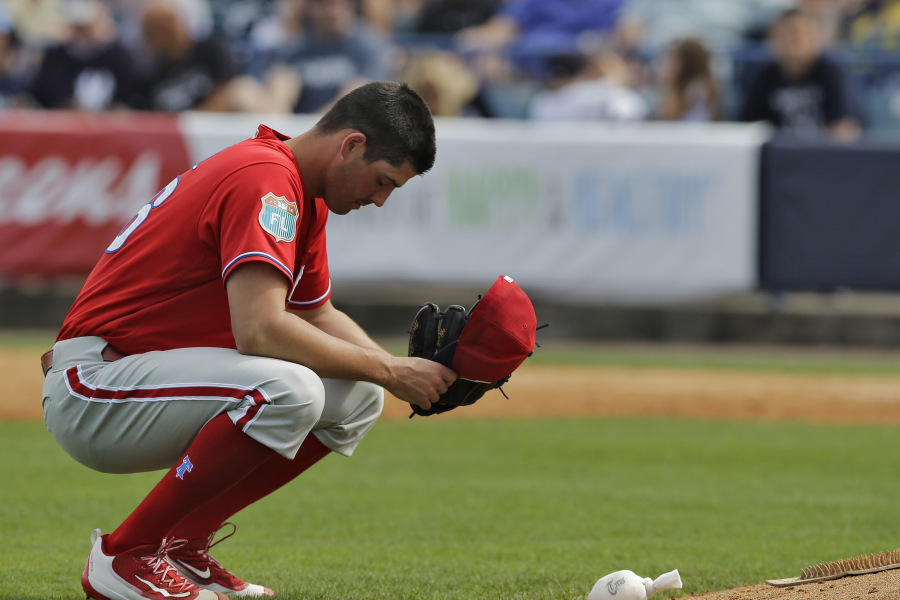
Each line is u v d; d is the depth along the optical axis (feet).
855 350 126.31
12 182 118.93
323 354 30.19
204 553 34.32
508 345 31.50
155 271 31.12
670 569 40.88
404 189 120.37
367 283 120.78
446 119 130.31
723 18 153.79
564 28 148.97
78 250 119.75
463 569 40.81
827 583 32.53
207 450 29.71
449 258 121.08
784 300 128.06
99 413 30.60
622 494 58.85
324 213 34.63
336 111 31.40
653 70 141.49
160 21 131.54
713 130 121.90
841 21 154.30
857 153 118.32
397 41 148.46
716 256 120.06
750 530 49.52
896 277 119.24
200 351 30.50
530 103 140.15
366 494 58.39
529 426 85.25
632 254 120.88
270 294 29.68
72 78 134.21
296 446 30.32
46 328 125.70
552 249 121.19
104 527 48.42
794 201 119.03
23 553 42.65
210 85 132.87
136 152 119.03
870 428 85.25
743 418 89.51
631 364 111.55
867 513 53.93
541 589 36.83
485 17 152.66
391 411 92.02
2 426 79.71
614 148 120.37
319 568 40.88
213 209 30.32
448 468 67.05
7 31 143.43
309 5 136.46
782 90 131.75
